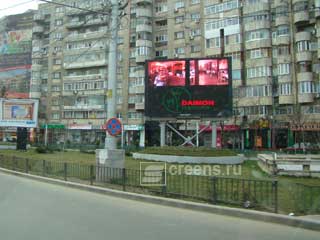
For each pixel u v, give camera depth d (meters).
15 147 39.81
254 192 8.66
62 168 14.70
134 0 61.50
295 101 47.50
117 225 7.38
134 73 60.81
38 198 10.46
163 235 6.66
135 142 55.09
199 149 22.55
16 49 74.31
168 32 59.44
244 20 51.19
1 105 35.12
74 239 6.27
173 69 24.67
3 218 7.82
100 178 12.90
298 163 15.57
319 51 45.62
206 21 53.97
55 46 70.62
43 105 71.00
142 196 10.25
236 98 50.16
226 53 51.94
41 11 72.38
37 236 6.45
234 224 7.62
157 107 24.69
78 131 66.06
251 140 49.28
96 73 66.06
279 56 48.72
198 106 24.19
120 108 61.22
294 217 7.58
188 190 10.02
